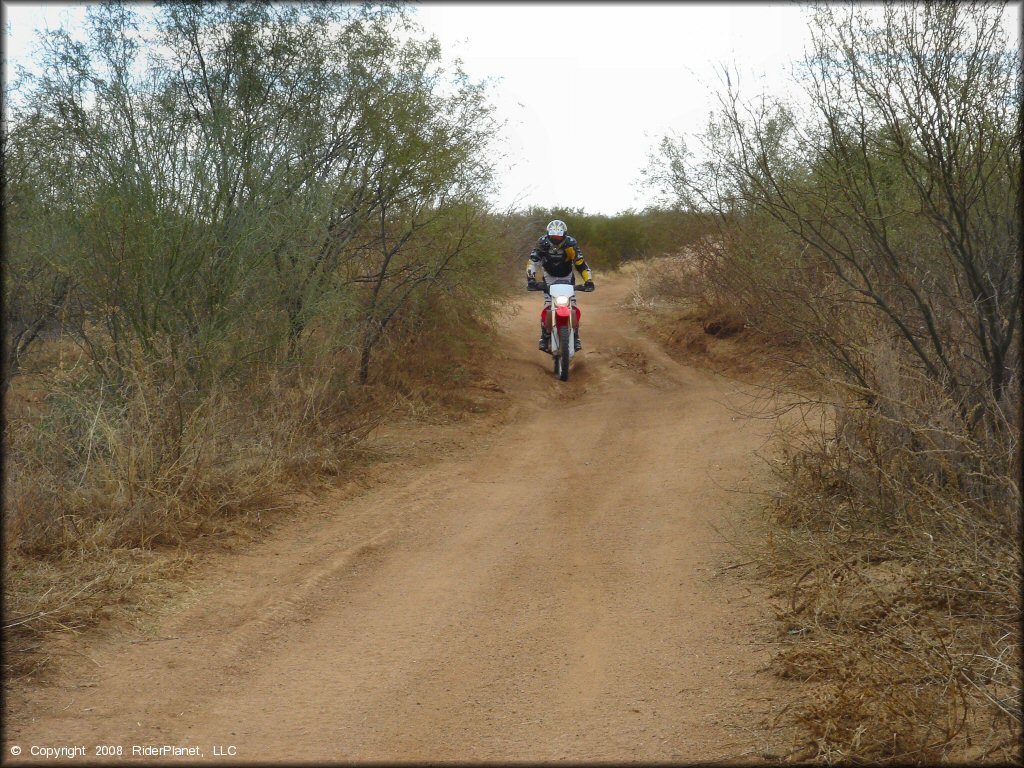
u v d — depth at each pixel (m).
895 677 4.54
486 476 11.05
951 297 7.26
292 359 11.29
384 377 15.09
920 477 6.83
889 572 6.13
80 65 10.35
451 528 8.76
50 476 7.70
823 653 4.99
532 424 14.29
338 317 11.75
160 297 9.84
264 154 11.29
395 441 12.71
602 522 8.81
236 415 9.87
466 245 15.19
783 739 4.33
